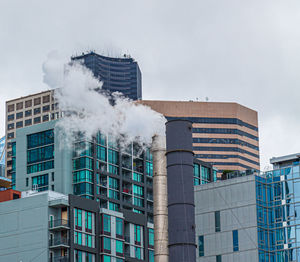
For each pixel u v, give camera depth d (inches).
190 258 5349.4
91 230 7682.1
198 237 7027.6
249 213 6850.4
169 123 5654.5
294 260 6717.5
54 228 7411.4
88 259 7534.5
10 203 7701.8
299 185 6899.6
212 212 7027.6
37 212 7519.7
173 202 5487.2
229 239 6879.9
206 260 6919.3
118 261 7829.7
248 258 6727.4
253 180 6939.0
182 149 5570.9
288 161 7317.9
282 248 6801.2
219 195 7047.2
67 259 7313.0
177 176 5521.7
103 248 7687.0
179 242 5378.9
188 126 5649.6
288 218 6860.2
